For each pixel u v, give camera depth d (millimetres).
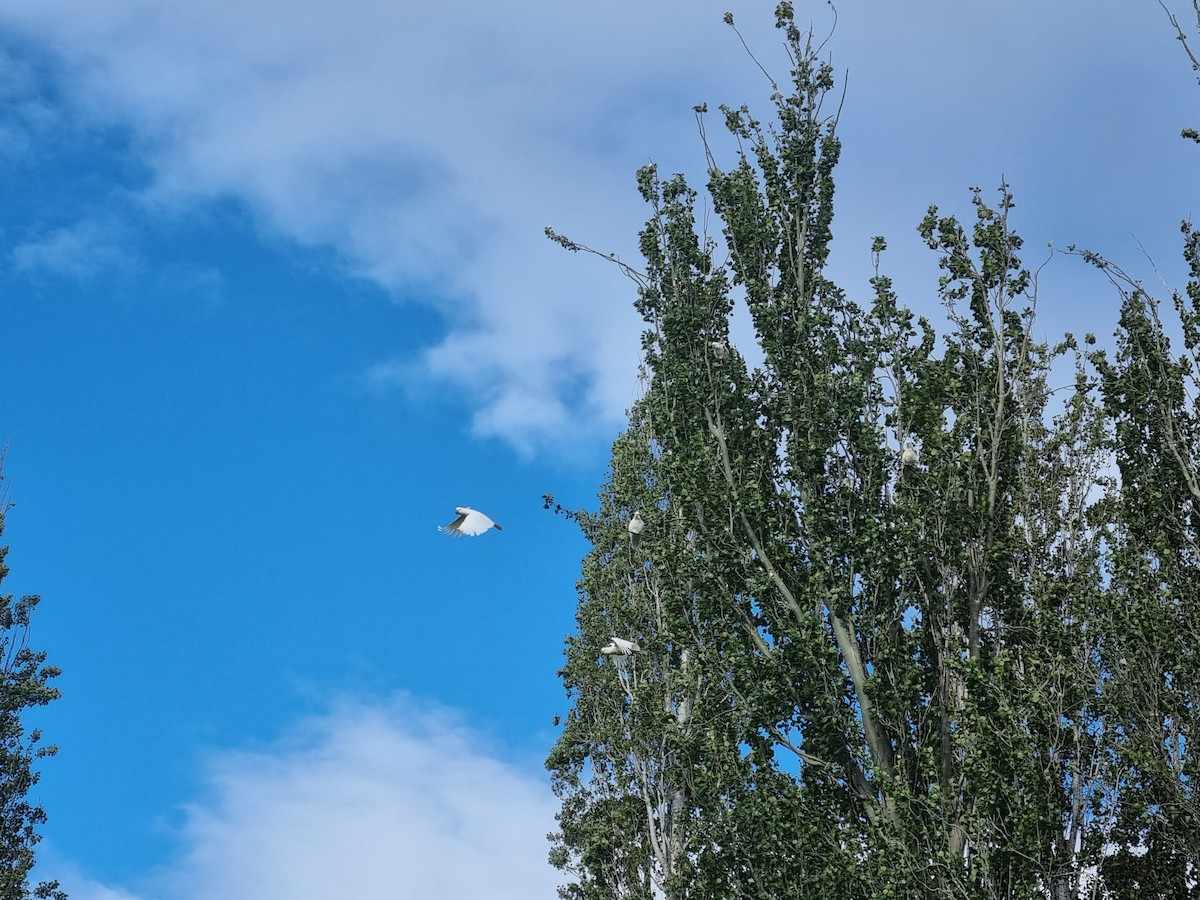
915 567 18250
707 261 21953
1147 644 17125
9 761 25703
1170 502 18438
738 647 18484
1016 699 16984
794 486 19500
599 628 25984
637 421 27922
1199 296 19031
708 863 17719
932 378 19234
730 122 22141
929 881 15766
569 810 25422
